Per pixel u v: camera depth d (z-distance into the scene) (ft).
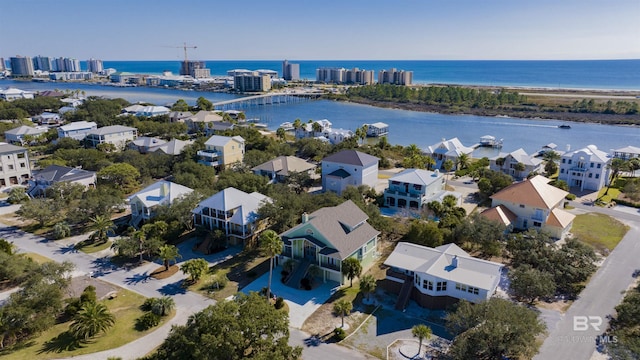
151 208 242.78
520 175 355.36
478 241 205.46
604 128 643.45
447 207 249.96
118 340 148.36
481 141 526.16
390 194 282.56
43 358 138.62
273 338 119.65
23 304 151.12
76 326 148.56
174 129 507.71
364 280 168.45
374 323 159.22
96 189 280.31
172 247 199.62
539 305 167.94
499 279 170.91
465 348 126.93
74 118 559.79
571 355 138.62
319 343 147.13
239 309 121.19
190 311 166.71
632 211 275.18
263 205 226.38
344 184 301.02
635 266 199.82
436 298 167.22
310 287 183.83
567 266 179.63
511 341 125.80
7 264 181.47
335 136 509.76
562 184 305.73
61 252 218.38
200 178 309.01
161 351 120.67
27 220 259.80
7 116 572.10
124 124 524.11
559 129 637.71
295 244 196.13
